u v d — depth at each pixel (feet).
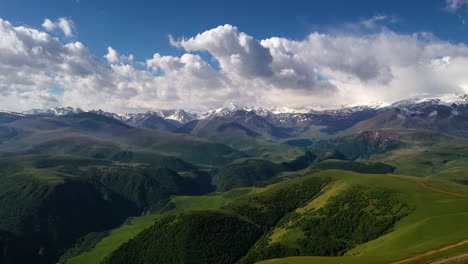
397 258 424.05
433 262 382.01
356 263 422.82
